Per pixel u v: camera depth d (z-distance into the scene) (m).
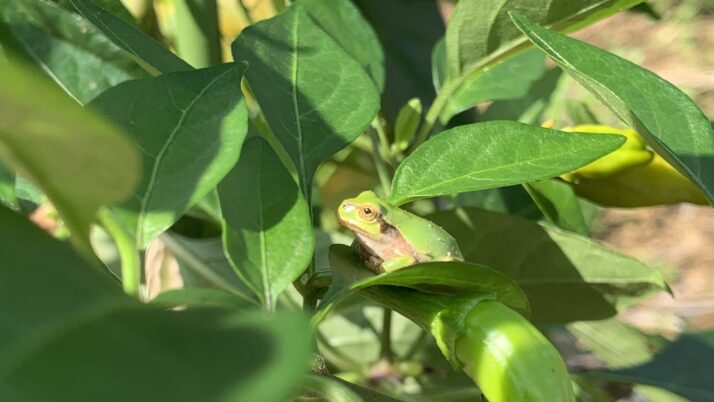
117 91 0.16
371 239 0.24
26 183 0.19
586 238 0.25
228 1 0.36
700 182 0.19
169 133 0.16
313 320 0.16
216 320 0.09
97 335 0.08
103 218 0.15
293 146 0.21
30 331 0.08
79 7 0.19
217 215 0.26
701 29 1.07
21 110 0.09
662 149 0.19
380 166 0.27
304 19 0.22
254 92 0.21
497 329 0.17
